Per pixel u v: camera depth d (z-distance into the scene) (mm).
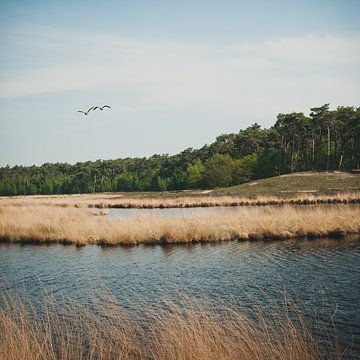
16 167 181875
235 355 6895
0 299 13055
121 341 8922
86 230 25641
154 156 176875
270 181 68312
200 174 102688
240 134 125625
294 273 15242
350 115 93375
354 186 54875
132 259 19188
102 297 13031
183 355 6805
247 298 12352
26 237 25359
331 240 21781
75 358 8070
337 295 12344
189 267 17047
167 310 11133
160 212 43812
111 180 141250
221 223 25828
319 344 8820
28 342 7375
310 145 99375
